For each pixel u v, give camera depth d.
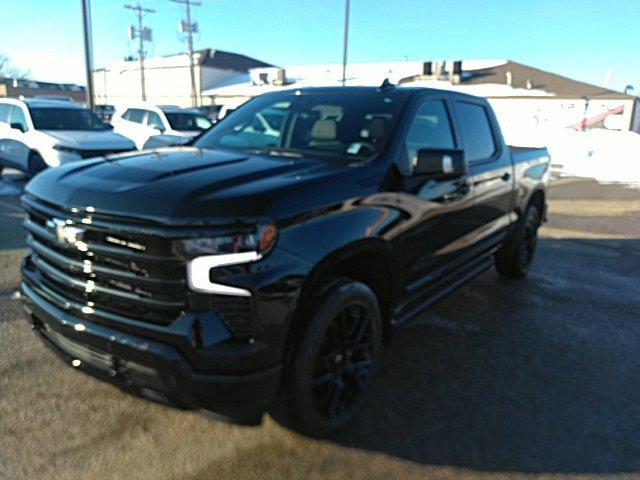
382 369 3.70
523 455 2.82
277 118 3.86
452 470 2.69
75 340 2.59
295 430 2.86
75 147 10.08
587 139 15.99
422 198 3.41
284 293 2.41
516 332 4.40
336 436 2.93
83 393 3.21
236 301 2.35
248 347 2.36
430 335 4.30
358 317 2.95
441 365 3.79
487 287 5.55
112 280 2.47
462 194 3.96
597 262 6.61
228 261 2.31
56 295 2.68
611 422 3.15
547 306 5.03
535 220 5.97
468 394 3.41
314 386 2.71
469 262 4.42
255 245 2.34
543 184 5.87
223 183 2.58
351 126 3.51
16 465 2.58
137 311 2.44
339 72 48.81
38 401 3.11
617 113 37.44
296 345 2.60
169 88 59.66
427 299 3.84
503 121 39.97
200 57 57.31
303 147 3.50
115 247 2.42
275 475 2.61
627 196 11.81
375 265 3.12
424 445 2.88
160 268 2.33
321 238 2.59
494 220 4.74
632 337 4.38
